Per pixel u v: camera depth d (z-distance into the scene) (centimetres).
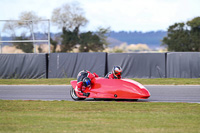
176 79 7044
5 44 10762
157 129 2427
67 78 7800
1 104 3803
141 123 2650
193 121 2739
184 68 7338
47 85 6412
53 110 3359
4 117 2947
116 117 2922
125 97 3903
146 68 7575
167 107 3494
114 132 2328
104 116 2972
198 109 3366
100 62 7769
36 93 5119
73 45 14488
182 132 2336
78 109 3397
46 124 2623
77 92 4162
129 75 7662
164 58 7488
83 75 4172
